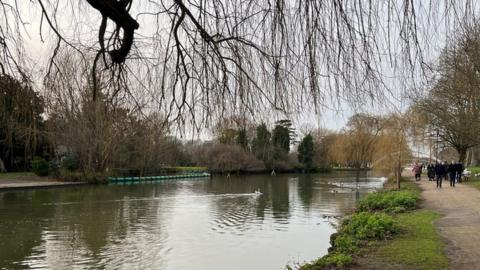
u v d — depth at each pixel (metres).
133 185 42.97
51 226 19.27
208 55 4.30
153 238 16.95
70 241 16.22
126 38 3.49
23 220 20.75
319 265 8.63
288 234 17.86
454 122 23.59
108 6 3.20
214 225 20.12
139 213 23.84
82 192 34.50
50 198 29.80
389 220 11.69
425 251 9.19
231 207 27.16
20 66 4.79
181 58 4.16
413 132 27.73
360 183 49.06
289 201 30.62
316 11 3.73
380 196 19.72
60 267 12.75
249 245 15.77
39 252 14.48
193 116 4.41
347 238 10.78
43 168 40.66
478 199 19.19
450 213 14.87
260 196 34.28
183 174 57.03
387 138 29.42
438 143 35.78
